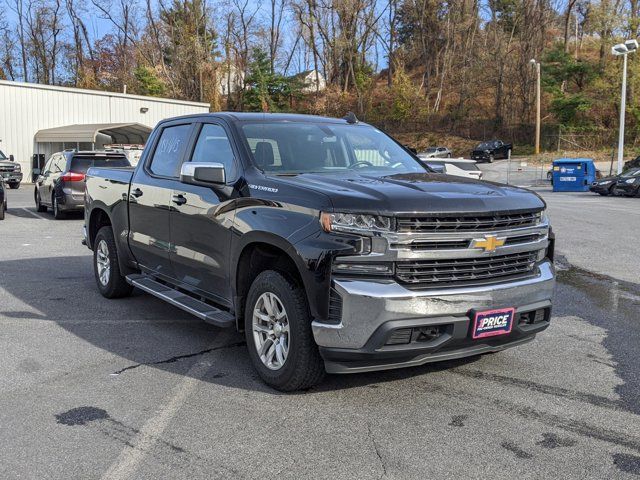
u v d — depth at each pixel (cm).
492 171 4666
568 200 2408
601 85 5509
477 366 502
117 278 704
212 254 500
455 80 7088
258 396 436
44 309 677
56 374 479
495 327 414
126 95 3806
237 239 464
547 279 445
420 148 6244
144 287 603
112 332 593
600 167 4478
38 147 3456
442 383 463
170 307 692
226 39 7075
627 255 1066
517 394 444
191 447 360
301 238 405
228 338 577
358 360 396
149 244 605
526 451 358
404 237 386
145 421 395
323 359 414
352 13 7069
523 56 6328
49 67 7256
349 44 7131
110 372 484
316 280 394
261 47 7012
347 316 386
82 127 3362
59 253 1055
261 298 448
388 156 560
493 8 7244
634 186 2608
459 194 417
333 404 422
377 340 384
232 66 7219
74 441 367
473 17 7131
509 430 385
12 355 523
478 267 414
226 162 514
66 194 1535
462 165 2323
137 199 622
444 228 396
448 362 511
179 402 425
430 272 396
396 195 401
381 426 389
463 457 350
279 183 443
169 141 608
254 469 335
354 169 520
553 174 3158
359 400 430
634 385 464
